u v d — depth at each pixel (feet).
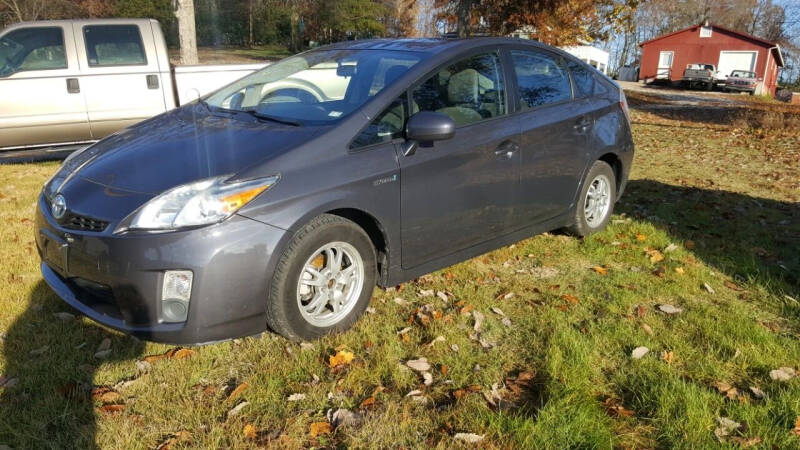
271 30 128.16
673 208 19.94
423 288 12.91
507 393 9.16
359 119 10.63
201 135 10.89
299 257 9.62
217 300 8.91
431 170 11.30
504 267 14.26
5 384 9.07
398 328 11.13
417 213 11.27
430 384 9.36
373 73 11.94
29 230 15.90
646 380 9.43
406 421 8.38
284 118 11.35
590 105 15.19
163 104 24.27
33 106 22.36
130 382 9.18
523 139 13.09
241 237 8.98
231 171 9.32
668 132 43.52
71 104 22.86
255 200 9.17
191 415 8.48
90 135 23.52
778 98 127.54
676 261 14.85
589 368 9.70
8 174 22.76
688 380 9.52
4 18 82.02
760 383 9.48
